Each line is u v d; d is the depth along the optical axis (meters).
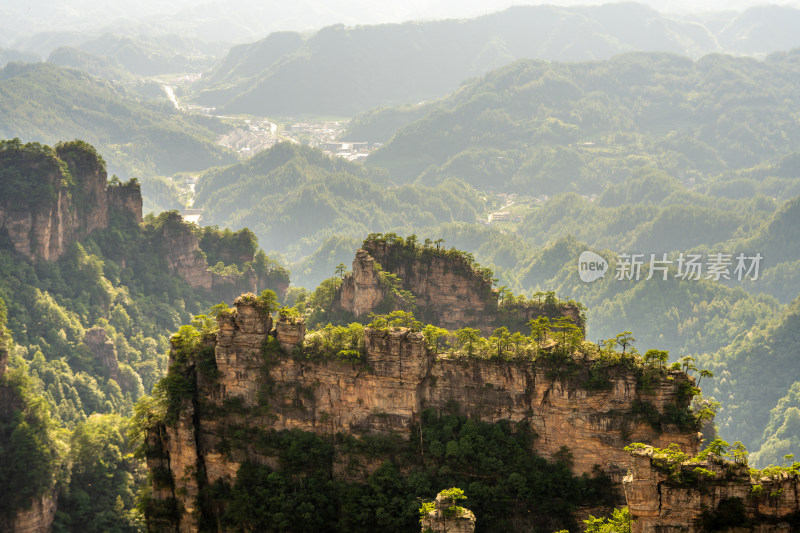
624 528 117.69
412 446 147.25
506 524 139.25
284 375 153.50
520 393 146.38
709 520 108.44
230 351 154.62
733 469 108.62
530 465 142.25
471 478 143.88
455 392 149.75
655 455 111.56
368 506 143.38
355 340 153.38
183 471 154.00
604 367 142.25
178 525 155.38
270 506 146.62
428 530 123.44
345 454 149.12
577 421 142.25
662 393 139.38
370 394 149.88
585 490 140.00
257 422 153.38
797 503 105.88
